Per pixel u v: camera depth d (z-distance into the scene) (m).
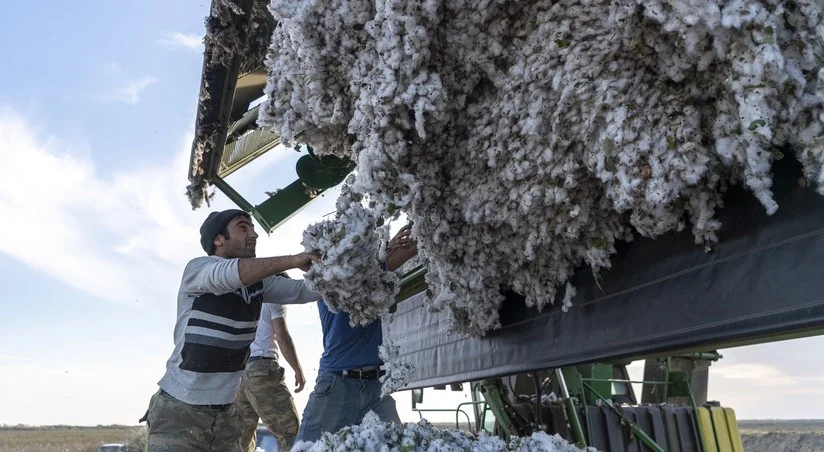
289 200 3.05
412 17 1.64
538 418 2.83
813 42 1.21
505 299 2.22
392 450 1.53
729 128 1.36
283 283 2.72
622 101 1.48
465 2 1.70
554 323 1.99
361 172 1.67
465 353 2.52
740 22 1.23
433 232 1.99
